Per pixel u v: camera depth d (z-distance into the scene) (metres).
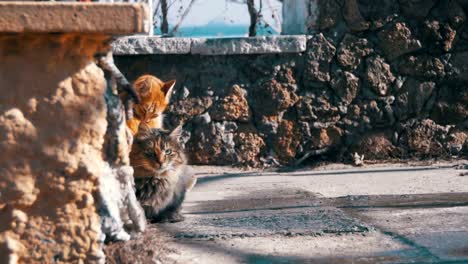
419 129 8.31
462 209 5.61
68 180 3.44
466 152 8.35
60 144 3.41
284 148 8.25
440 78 8.31
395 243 4.61
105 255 3.68
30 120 3.39
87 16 3.24
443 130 8.35
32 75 3.38
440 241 4.64
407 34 8.22
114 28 3.27
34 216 3.44
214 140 8.21
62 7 3.22
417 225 5.09
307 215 5.46
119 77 3.63
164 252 4.32
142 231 3.98
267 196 6.50
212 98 8.22
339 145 8.30
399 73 8.30
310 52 8.20
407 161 8.24
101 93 3.48
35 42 3.36
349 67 8.23
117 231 3.68
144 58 8.18
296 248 4.52
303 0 8.45
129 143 3.94
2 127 3.35
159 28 9.81
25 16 3.19
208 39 8.09
